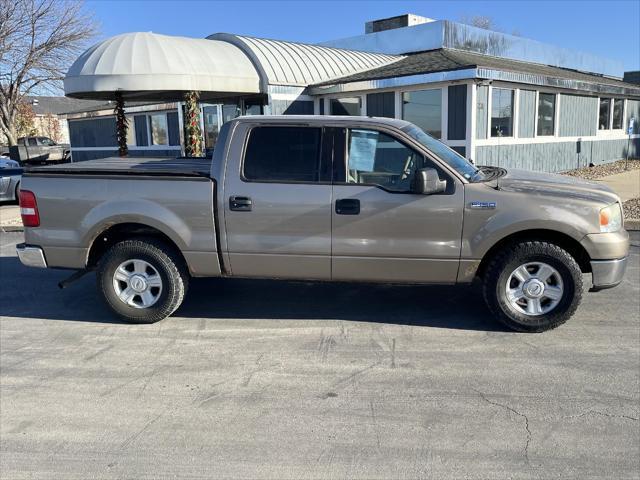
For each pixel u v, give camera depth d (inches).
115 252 205.5
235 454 126.0
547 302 192.9
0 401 152.1
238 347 186.4
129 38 478.0
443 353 178.4
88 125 994.1
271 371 167.6
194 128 500.1
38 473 120.3
